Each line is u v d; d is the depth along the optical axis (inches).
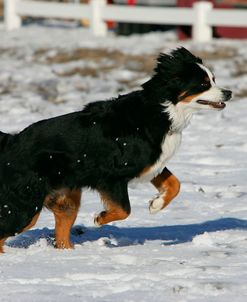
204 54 1235.2
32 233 462.6
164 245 432.8
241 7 1459.2
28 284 348.8
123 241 444.5
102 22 1504.7
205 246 425.1
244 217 502.0
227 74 1111.0
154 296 327.6
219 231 459.8
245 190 573.3
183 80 437.1
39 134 420.5
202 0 1475.1
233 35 1455.5
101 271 369.4
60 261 391.9
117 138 425.1
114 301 320.2
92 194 566.6
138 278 356.8
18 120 844.6
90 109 432.8
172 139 438.9
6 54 1341.0
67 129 423.8
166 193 445.1
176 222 493.4
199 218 502.0
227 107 929.5
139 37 1473.9
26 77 1143.6
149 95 433.1
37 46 1382.9
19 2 1627.7
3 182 416.5
